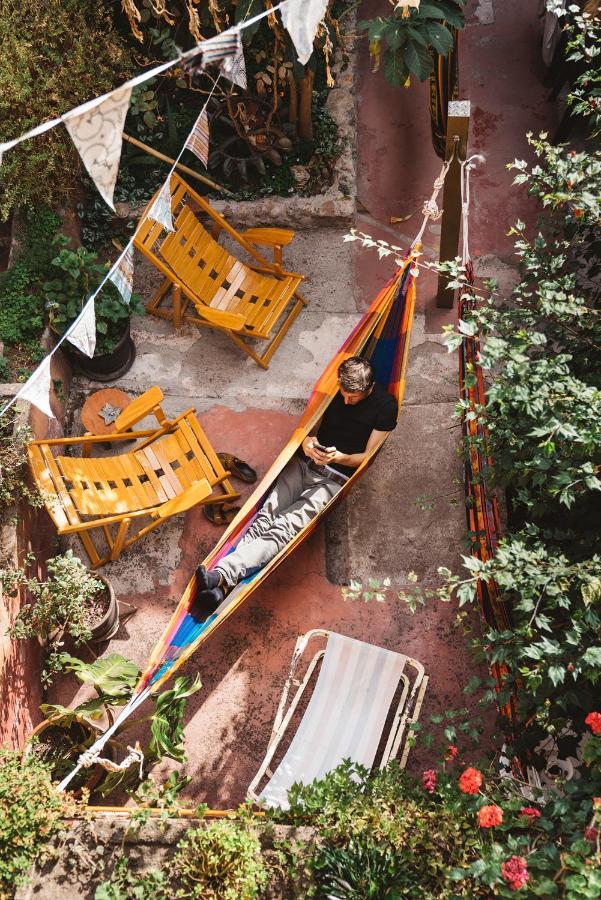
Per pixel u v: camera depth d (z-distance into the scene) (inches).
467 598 158.9
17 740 199.9
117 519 207.3
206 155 173.5
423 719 209.5
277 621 221.0
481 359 158.4
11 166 231.6
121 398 235.3
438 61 225.9
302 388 244.7
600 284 215.9
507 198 259.1
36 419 220.5
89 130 123.7
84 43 240.7
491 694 167.2
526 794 166.9
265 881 158.9
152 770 208.4
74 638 219.1
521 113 268.7
